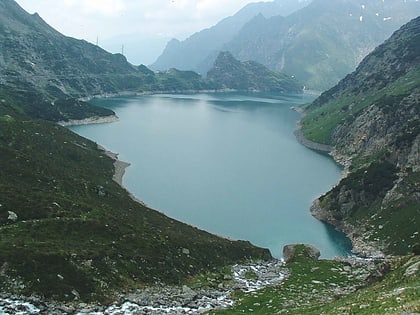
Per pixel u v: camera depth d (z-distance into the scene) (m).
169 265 80.62
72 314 57.66
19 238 72.00
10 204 85.00
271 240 130.38
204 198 167.50
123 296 65.81
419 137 158.50
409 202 136.38
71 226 81.62
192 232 120.25
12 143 161.38
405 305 35.53
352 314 40.25
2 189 91.31
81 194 124.19
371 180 153.50
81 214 92.69
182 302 67.38
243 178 199.62
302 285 79.31
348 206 150.00
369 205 147.12
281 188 186.25
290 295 71.62
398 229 125.38
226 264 95.25
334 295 68.06
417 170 148.62
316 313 48.53
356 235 133.12
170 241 92.69
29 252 65.56
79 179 140.88
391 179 151.12
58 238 76.38
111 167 199.62
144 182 185.12
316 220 149.88
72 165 171.88
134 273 72.94
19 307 56.00
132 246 82.06
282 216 152.00
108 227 86.00
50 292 60.44
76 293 62.16
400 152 159.12
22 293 58.78
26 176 117.25
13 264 62.03
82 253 71.06
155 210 144.25
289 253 113.62
